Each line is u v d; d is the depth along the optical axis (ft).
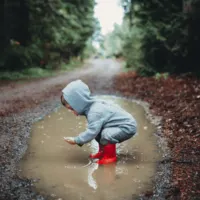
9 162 6.89
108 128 6.88
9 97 16.49
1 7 29.81
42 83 24.34
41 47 37.76
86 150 7.90
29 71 29.96
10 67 29.48
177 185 5.69
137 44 25.21
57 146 8.18
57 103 14.98
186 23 19.94
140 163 6.95
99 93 18.65
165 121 10.56
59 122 10.92
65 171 6.52
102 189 5.68
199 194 5.31
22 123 10.48
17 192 5.49
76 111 6.91
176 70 22.15
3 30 29.89
